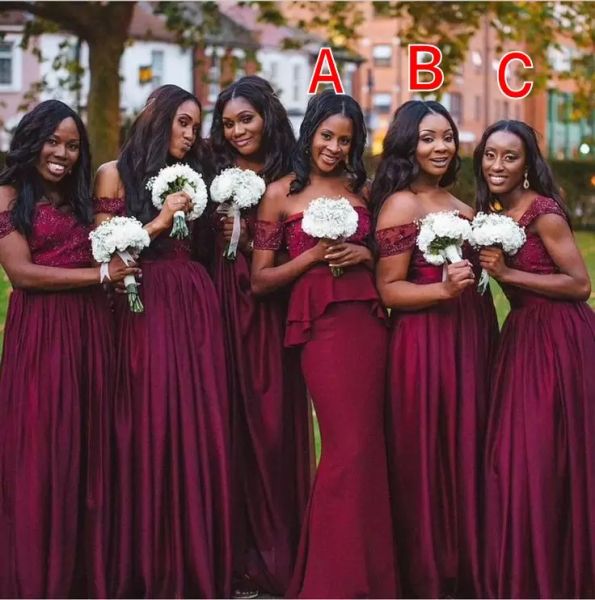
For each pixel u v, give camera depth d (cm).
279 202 537
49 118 511
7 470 513
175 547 514
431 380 523
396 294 521
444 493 524
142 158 529
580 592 512
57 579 504
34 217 513
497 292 1338
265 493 550
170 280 527
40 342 512
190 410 518
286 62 4634
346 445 515
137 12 4141
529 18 2206
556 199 532
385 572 514
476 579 515
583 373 519
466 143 4803
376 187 537
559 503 514
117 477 520
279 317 555
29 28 2383
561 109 2581
